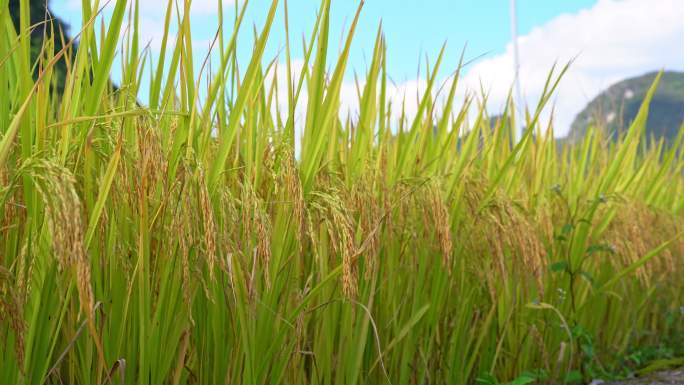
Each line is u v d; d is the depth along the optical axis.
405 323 1.57
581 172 2.29
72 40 0.87
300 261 1.31
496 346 1.88
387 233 1.49
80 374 1.03
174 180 1.03
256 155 1.16
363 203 1.33
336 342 1.41
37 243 0.88
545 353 1.91
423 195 1.48
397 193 1.52
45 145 0.96
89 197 0.96
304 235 1.26
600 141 2.51
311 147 1.20
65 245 0.78
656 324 2.90
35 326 0.91
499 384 1.74
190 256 1.09
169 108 1.14
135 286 1.05
